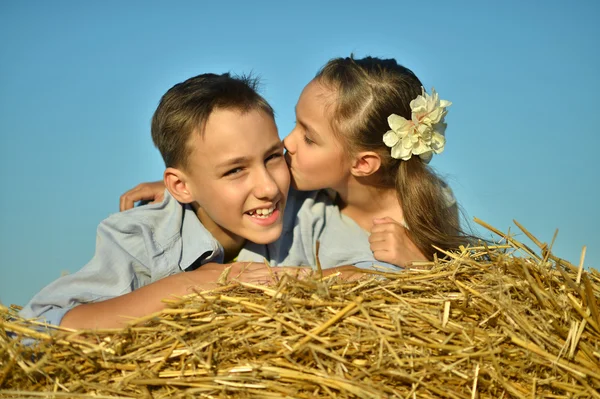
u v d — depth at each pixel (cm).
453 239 315
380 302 209
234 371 194
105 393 193
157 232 299
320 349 191
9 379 201
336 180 317
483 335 203
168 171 295
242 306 209
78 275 284
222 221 292
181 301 217
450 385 194
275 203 289
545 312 211
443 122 324
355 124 305
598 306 215
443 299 213
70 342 205
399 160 318
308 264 320
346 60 317
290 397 186
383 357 194
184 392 190
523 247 248
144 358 199
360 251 317
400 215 328
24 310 268
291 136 318
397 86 314
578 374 197
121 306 244
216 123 277
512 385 196
